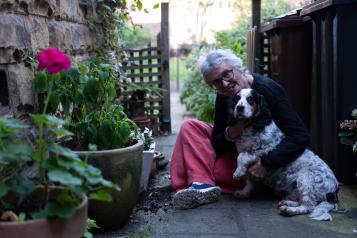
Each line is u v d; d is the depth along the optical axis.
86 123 2.60
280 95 3.17
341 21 3.50
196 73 7.76
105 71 2.84
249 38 6.04
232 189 3.49
